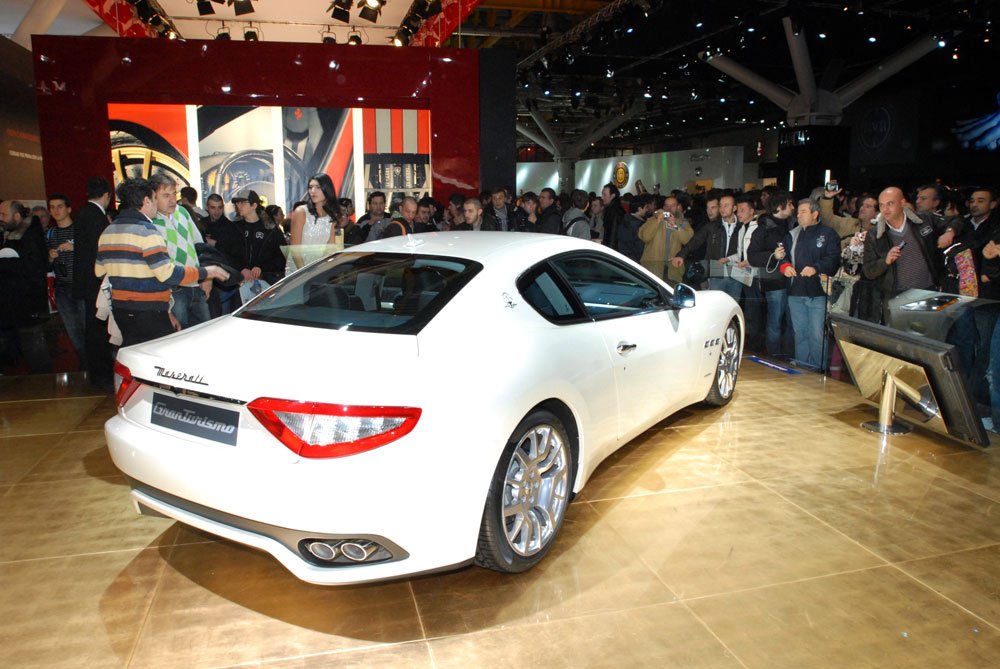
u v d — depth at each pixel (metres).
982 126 19.28
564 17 16.69
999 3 11.43
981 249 4.76
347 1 11.20
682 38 16.67
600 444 3.30
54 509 3.39
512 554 2.68
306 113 9.98
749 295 6.36
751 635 2.44
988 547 3.05
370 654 2.33
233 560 2.93
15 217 6.83
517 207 7.79
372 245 3.39
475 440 2.41
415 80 9.25
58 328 8.36
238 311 3.05
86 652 2.32
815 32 15.74
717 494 3.57
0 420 4.73
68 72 8.50
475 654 2.33
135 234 4.29
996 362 4.40
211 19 12.55
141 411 2.60
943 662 2.30
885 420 4.48
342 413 2.19
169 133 9.63
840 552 3.00
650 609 2.58
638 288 3.85
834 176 18.67
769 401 5.17
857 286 5.48
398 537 2.25
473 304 2.77
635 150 47.19
